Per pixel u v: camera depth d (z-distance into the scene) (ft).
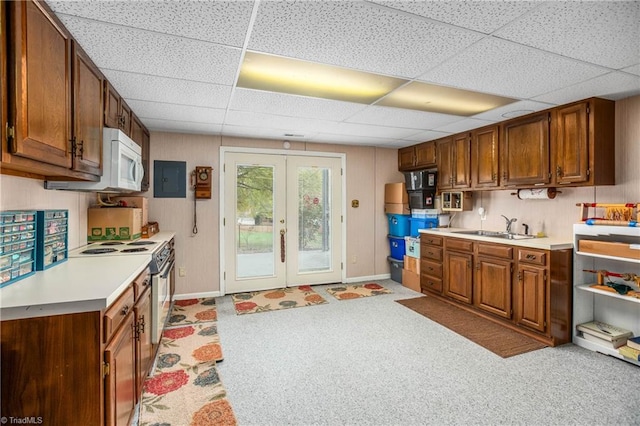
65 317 4.17
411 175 15.74
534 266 9.69
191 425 5.98
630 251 8.20
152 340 7.78
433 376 7.69
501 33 5.79
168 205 13.55
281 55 6.67
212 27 5.59
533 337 9.80
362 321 11.23
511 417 6.21
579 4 4.90
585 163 9.11
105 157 7.35
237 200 14.58
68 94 5.53
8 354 4.05
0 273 4.78
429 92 8.84
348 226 16.62
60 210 6.73
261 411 6.41
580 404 6.59
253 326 10.76
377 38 6.00
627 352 8.19
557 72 7.46
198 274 13.99
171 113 10.68
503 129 11.65
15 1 3.99
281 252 15.38
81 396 4.22
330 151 16.16
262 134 14.02
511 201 12.67
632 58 6.72
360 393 7.02
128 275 5.62
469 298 12.10
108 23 5.38
